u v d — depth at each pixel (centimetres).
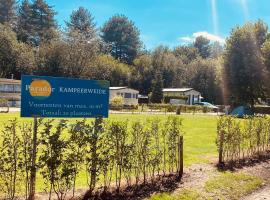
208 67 8938
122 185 916
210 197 920
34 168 745
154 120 1141
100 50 9275
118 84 8656
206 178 1056
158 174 1009
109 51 10531
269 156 1448
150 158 983
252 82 5309
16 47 7681
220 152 1265
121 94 6769
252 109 4912
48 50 7650
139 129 941
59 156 748
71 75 7575
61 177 756
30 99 767
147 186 928
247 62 5284
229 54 5441
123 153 875
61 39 7806
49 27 9731
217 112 5503
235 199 942
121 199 831
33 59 7669
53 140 738
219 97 8538
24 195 796
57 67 7600
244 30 5325
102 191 857
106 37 11075
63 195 812
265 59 5231
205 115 4744
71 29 7969
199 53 13338
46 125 743
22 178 823
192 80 9119
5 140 741
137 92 6994
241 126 1396
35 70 7631
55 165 741
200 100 8131
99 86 853
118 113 4381
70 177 817
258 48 5300
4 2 9244
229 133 1288
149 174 1028
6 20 9269
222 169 1190
